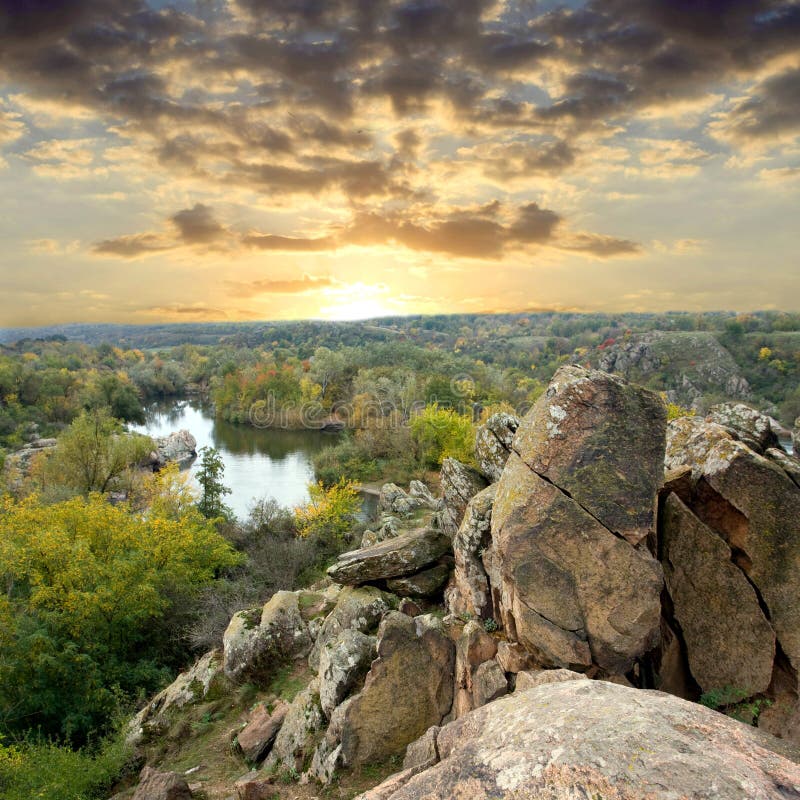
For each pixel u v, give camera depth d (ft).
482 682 33.17
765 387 345.72
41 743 47.03
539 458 32.68
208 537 93.45
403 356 473.26
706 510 33.68
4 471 177.27
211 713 47.21
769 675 30.17
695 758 15.23
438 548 51.98
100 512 80.64
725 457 33.06
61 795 39.19
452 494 54.65
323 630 49.57
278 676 49.47
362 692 35.14
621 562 30.25
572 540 30.76
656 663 32.60
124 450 164.55
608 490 31.14
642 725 16.96
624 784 14.58
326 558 108.37
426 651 36.63
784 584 30.76
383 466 209.67
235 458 260.01
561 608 30.60
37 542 66.69
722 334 422.41
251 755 40.19
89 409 321.11
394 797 17.72
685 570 32.78
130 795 39.19
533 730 18.13
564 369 35.60
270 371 393.91
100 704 56.90
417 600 49.73
